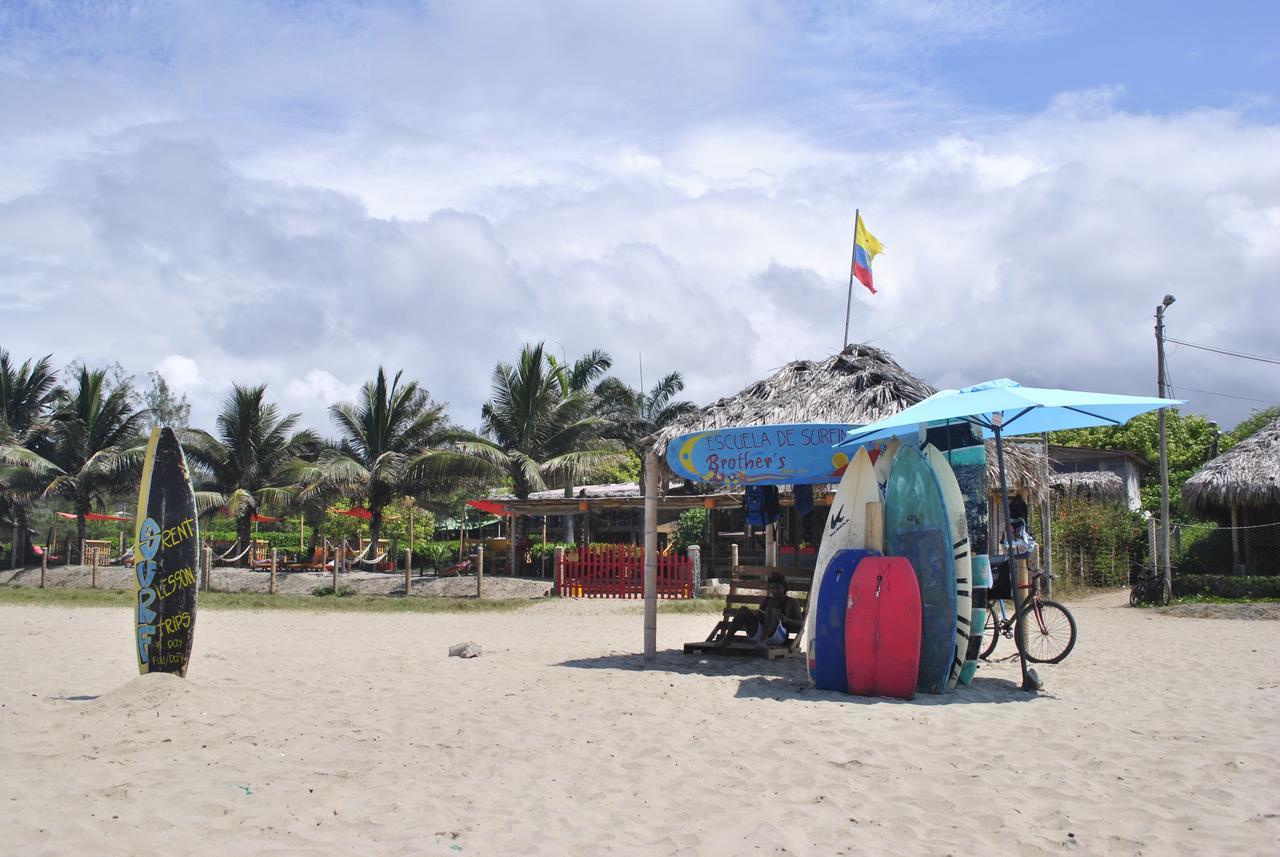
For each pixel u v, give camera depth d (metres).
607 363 36.44
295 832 4.61
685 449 10.61
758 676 9.58
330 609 20.98
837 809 5.02
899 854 4.41
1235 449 23.53
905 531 8.82
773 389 11.71
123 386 35.91
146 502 8.71
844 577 8.70
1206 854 4.38
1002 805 5.08
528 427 28.48
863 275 13.74
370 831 4.64
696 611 19.66
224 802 5.04
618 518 31.66
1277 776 5.59
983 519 9.41
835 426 9.91
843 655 8.49
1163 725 6.98
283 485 32.94
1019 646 8.84
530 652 12.02
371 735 6.59
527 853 4.39
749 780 5.53
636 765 5.83
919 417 8.21
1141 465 37.00
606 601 21.69
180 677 8.32
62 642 13.05
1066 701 8.05
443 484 28.16
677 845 4.51
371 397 30.42
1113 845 4.50
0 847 4.33
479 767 5.79
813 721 7.04
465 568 27.86
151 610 8.59
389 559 33.72
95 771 5.59
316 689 8.52
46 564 32.28
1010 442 13.12
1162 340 21.55
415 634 14.94
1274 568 23.59
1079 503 27.05
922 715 7.29
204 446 31.80
